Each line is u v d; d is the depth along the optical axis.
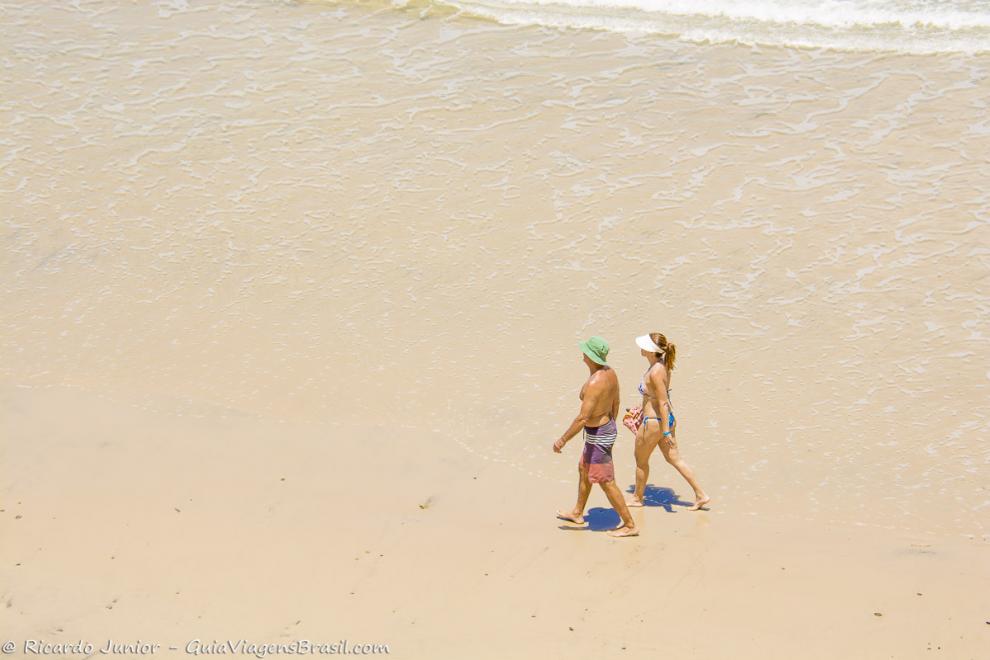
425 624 27.88
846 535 33.09
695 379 42.09
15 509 33.56
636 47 65.19
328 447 38.06
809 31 66.38
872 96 59.22
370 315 46.53
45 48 64.69
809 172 53.84
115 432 38.62
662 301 46.69
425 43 65.88
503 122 58.66
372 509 34.16
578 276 48.38
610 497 32.38
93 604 28.28
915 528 33.56
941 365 42.31
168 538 32.03
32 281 48.34
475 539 32.44
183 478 35.75
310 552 31.45
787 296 46.59
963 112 57.25
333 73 63.00
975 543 32.59
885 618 28.30
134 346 44.41
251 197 53.94
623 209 52.12
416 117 59.16
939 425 39.16
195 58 64.19
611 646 26.92
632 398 40.94
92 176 54.94
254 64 63.69
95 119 59.06
